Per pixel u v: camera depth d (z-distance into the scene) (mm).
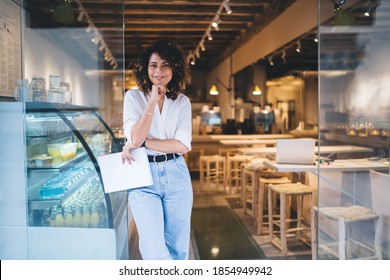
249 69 9750
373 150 3846
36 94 3094
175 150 2213
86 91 6215
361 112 3943
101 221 2879
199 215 5324
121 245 3055
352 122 3936
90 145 3877
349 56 3939
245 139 7684
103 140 4031
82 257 2873
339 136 3934
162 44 2217
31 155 2811
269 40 7125
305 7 5375
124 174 2215
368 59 3932
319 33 3502
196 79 14562
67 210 2881
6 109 2756
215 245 4082
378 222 3172
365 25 3871
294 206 5121
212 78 13258
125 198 3123
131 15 6895
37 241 2842
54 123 2879
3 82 3098
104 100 7871
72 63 5223
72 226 2873
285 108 9281
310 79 8398
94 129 4078
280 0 5844
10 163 2777
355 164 3574
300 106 8781
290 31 6027
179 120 2291
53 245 2852
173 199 2260
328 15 3742
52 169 2838
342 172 3395
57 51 4480
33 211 2834
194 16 7016
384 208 3311
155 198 2232
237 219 5113
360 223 3203
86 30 5543
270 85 9711
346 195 3373
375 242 3193
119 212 3088
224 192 6883
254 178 4926
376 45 3898
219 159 6898
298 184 4098
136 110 2266
